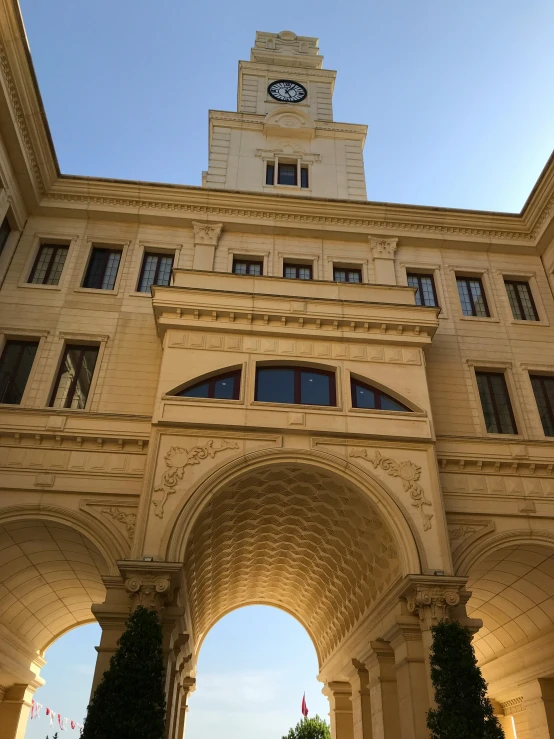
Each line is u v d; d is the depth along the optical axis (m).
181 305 15.88
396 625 12.95
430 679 11.70
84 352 17.34
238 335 15.94
